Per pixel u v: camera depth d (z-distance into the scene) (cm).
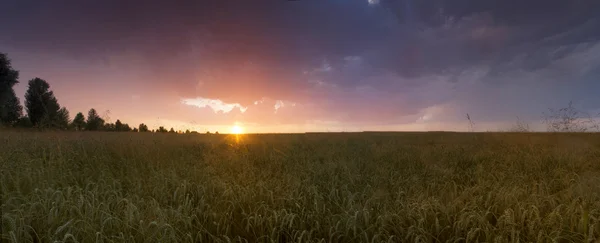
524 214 377
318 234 382
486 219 397
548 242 339
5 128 1498
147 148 940
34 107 2436
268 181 600
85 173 624
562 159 817
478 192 527
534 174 678
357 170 733
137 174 626
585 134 1463
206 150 1085
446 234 383
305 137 1861
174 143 1173
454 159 894
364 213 391
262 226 387
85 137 1162
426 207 418
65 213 377
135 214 395
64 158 723
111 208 431
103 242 328
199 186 535
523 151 1005
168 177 599
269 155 990
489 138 1512
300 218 407
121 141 1080
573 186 545
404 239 357
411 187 554
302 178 659
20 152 764
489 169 735
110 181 568
